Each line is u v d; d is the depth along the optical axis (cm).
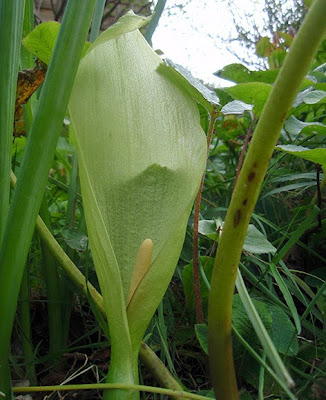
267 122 13
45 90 16
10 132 17
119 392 16
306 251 30
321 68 41
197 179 20
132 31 22
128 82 20
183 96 21
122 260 19
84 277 22
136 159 20
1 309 16
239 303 20
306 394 19
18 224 16
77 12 17
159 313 21
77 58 17
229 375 15
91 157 20
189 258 28
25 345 23
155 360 18
